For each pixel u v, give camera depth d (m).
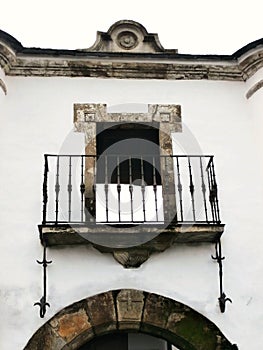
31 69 8.17
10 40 7.92
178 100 8.22
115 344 7.65
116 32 8.56
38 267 7.12
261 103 8.05
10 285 7.00
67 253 7.21
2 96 7.85
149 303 7.04
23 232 7.27
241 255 7.38
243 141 8.04
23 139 7.77
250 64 8.27
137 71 8.31
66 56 8.22
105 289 7.09
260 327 7.03
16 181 7.52
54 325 6.84
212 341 6.91
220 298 7.09
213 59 8.41
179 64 8.38
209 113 8.18
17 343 6.73
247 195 7.72
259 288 7.23
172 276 7.21
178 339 6.98
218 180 7.79
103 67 8.27
